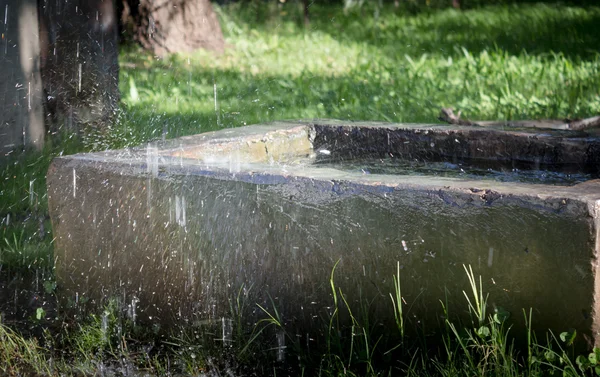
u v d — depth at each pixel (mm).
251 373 3609
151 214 3889
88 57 7812
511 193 3156
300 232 3578
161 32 13305
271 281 3672
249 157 4609
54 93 7590
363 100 9797
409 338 3441
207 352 3748
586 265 3037
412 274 3385
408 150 4855
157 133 7852
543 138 4469
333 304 3555
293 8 19422
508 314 3178
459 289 3297
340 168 4492
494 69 11594
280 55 13734
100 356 3820
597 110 9086
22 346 3934
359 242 3463
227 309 3795
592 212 3004
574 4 20797
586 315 3062
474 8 20609
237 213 3695
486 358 3152
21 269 4926
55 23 7527
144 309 4000
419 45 14750
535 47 14078
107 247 4035
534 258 3133
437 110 9109
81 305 4164
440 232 3303
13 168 6637
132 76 11070
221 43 14047
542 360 3139
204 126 8258
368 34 16562
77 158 4078
